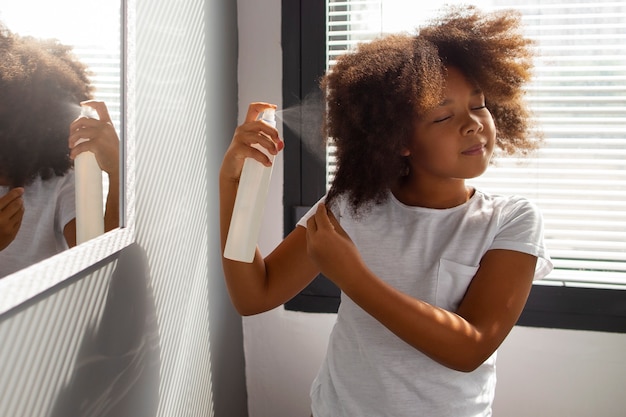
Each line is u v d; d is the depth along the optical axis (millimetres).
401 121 972
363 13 1569
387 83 970
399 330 896
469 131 949
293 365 1646
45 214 704
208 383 1364
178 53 1151
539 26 1493
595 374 1519
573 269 1541
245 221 947
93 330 847
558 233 1529
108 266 883
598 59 1475
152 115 1023
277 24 1599
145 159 998
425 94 934
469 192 1055
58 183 730
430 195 1025
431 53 975
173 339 1149
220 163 1457
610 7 1466
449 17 1072
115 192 880
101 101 832
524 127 1124
